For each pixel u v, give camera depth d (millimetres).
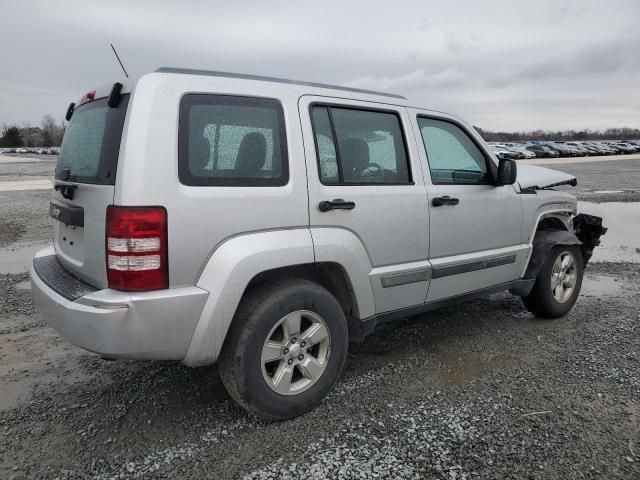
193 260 2693
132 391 3492
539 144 60000
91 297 2609
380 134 3594
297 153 3080
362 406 3266
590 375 3682
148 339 2598
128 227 2543
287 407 3047
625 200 15047
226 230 2781
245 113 2941
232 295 2758
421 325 4801
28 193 18484
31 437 2932
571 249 4977
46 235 9672
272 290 2975
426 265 3736
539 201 4707
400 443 2850
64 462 2699
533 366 3855
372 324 3520
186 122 2729
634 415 3123
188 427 3031
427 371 3787
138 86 2666
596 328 4680
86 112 3246
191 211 2670
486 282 4273
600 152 59094
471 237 4066
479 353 4121
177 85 2742
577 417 3105
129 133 2594
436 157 3930
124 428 3025
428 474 2582
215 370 3797
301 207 3053
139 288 2580
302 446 2830
